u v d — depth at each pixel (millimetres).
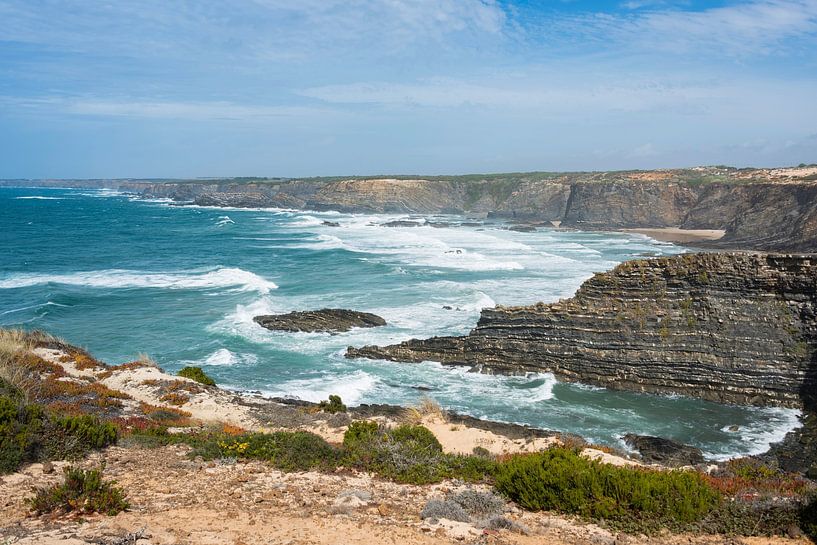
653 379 27656
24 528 7602
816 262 26219
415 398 26438
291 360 31359
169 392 22188
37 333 27984
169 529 7867
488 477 11727
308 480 10945
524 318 30297
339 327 36406
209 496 9641
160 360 31078
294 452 12375
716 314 27422
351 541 7750
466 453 15758
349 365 30750
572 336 29203
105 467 11430
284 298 45344
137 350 32594
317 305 42812
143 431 15391
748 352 26531
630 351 28094
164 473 11125
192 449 13359
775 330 26484
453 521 8805
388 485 10922
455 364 30641
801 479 15094
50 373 22094
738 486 12203
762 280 27078
